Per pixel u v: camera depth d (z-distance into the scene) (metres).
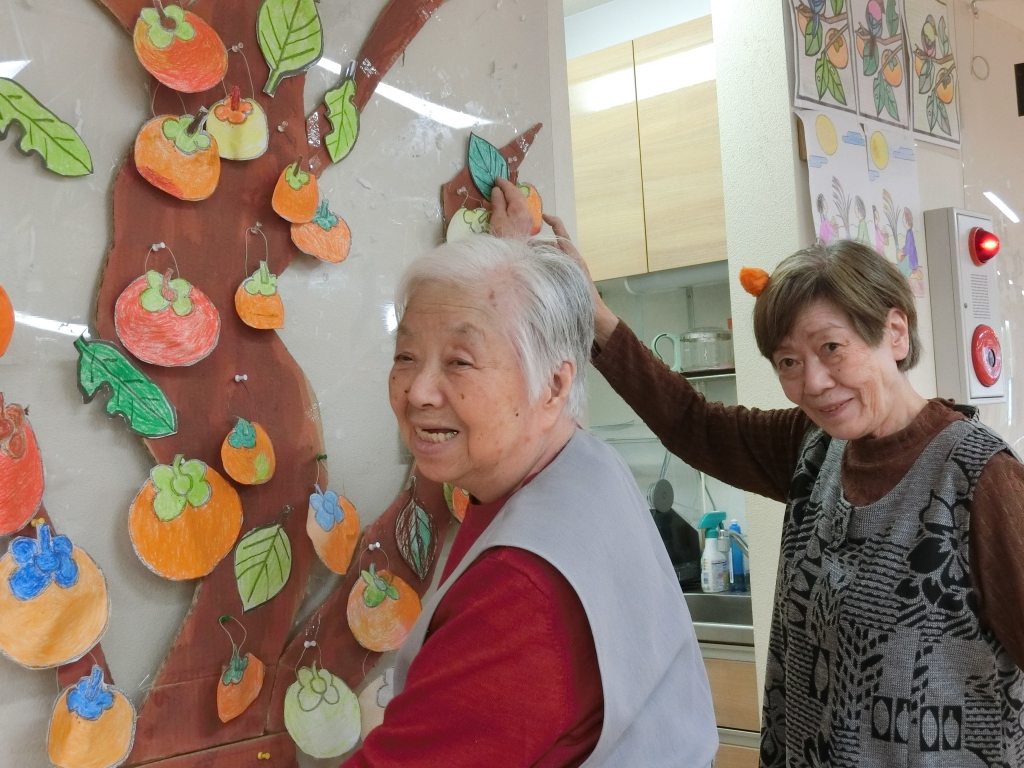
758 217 1.96
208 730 0.94
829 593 1.16
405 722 0.78
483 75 1.31
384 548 1.13
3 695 0.80
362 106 1.13
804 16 1.95
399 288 0.90
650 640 0.85
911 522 1.11
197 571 0.93
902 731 1.07
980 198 2.63
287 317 1.05
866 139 2.10
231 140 0.97
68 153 0.85
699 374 2.69
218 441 0.96
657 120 2.69
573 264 0.92
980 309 2.35
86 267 0.88
